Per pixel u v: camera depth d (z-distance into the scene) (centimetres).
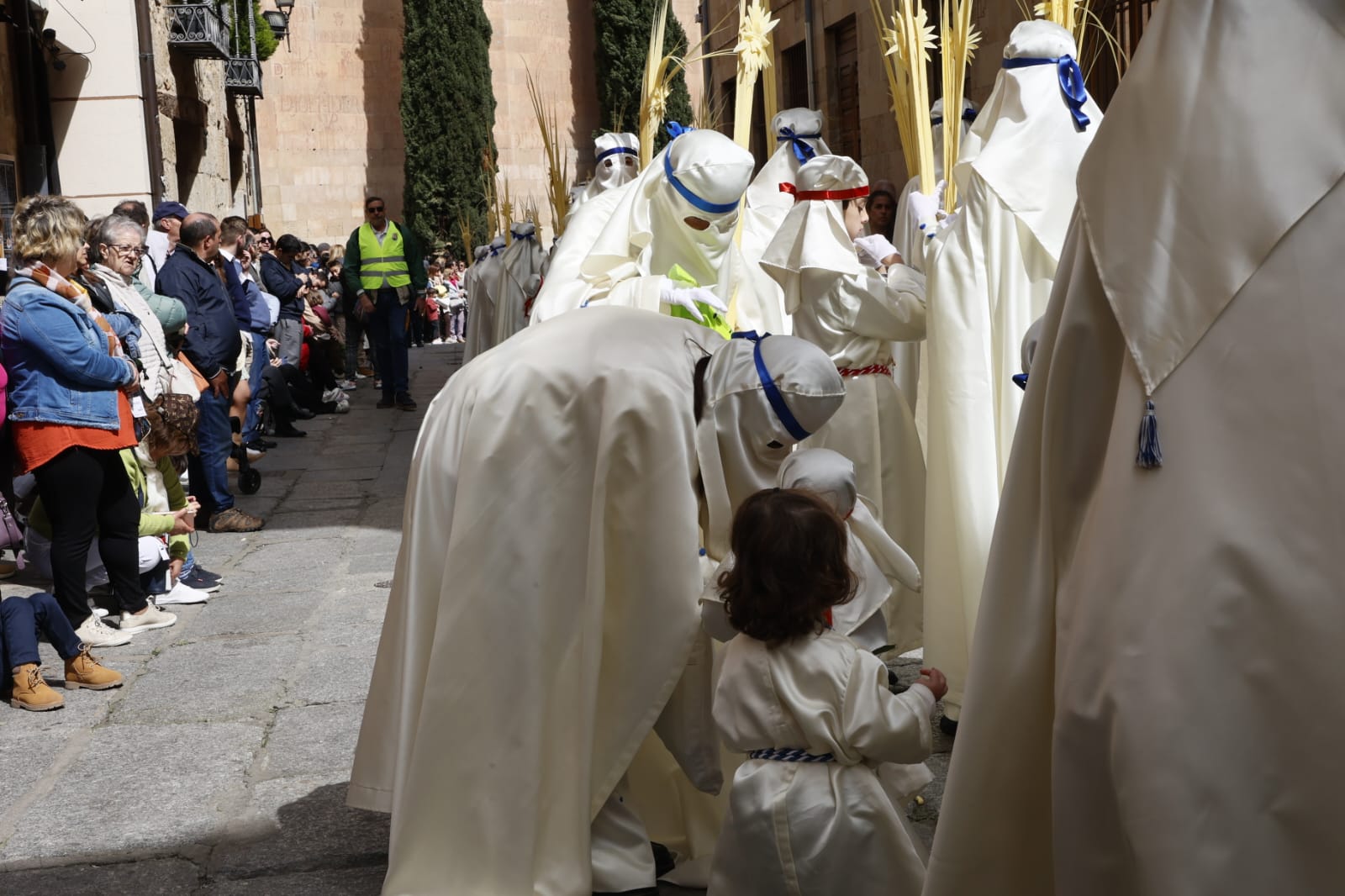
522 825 302
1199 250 178
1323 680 166
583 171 3162
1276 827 169
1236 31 179
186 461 841
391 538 804
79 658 520
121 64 1370
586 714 302
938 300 429
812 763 273
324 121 3067
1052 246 417
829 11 1416
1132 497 179
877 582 323
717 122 729
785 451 314
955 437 425
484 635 305
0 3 1229
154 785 418
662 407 304
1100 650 180
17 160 1267
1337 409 168
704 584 303
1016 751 203
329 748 444
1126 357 184
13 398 554
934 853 209
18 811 401
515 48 3119
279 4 2311
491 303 1462
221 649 571
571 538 308
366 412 1426
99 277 645
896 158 1253
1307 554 168
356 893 339
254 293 1057
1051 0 475
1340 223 171
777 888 269
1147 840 171
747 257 581
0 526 639
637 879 312
